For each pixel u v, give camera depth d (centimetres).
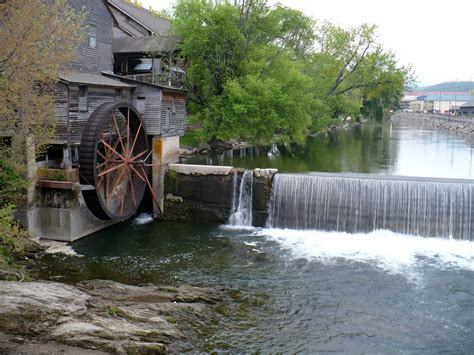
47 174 1733
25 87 1446
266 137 3117
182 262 1591
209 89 3162
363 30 4491
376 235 1878
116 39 3294
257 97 2881
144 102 2191
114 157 2016
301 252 1692
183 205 2150
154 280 1435
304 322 1184
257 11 3028
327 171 2678
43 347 871
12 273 1268
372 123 8350
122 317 1064
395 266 1557
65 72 1698
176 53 3189
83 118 1852
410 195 1842
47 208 1761
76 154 1845
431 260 1609
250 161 2977
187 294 1276
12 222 1561
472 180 1956
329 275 1483
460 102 16312
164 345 988
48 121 1695
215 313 1209
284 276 1473
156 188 2186
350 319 1207
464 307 1279
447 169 2859
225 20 2919
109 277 1452
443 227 1814
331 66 4569
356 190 1906
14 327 914
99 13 2180
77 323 959
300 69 3916
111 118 2058
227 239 1845
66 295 1080
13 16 1388
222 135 2966
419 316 1229
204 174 2106
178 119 2388
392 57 4606
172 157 2330
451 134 5553
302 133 3716
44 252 1661
